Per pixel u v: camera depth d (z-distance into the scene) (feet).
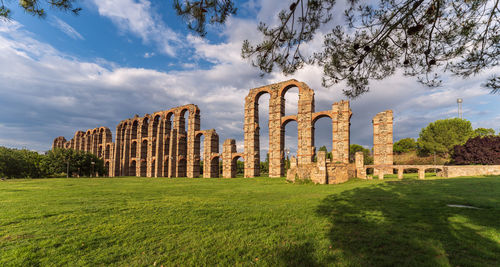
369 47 23.25
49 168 239.91
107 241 27.37
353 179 105.19
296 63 25.52
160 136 249.75
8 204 54.34
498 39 21.35
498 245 22.26
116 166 293.23
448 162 205.16
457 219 31.12
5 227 33.83
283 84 176.24
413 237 25.44
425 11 21.89
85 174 270.87
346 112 146.92
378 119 144.46
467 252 21.31
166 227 32.71
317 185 91.35
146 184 122.21
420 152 251.39
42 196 69.67
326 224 32.09
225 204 50.85
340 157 146.20
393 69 25.63
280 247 24.31
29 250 24.89
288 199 56.29
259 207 46.14
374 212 37.70
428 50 22.41
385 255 21.47
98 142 333.01
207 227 32.37
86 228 32.91
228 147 194.80
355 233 27.71
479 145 146.82
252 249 24.09
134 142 290.15
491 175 94.48
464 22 21.84
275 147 173.47
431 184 72.33
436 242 23.77
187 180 159.43
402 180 92.58
